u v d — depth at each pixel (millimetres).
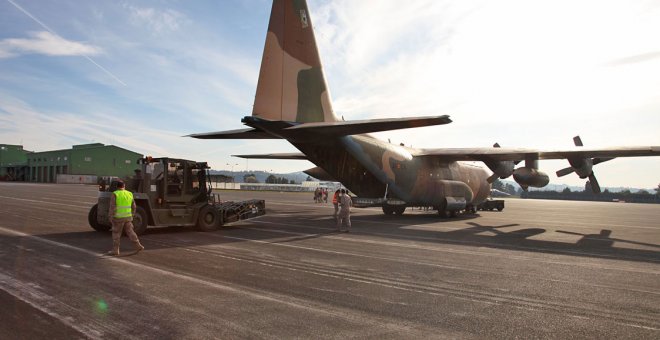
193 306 5434
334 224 16797
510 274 7789
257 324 4805
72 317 4902
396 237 12977
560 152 16516
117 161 94750
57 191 44062
